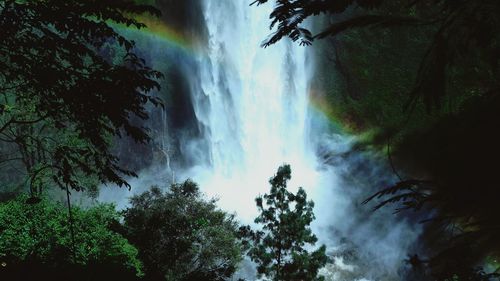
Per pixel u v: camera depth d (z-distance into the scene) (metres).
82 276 9.99
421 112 34.53
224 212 23.14
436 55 2.91
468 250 3.04
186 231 20.84
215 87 46.94
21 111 18.06
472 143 2.95
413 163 34.69
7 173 34.06
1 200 32.81
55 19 8.23
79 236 15.02
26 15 8.27
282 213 17.92
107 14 8.41
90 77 8.89
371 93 45.66
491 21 2.75
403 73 44.06
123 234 20.33
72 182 9.96
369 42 44.03
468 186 2.89
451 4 2.88
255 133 46.97
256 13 45.00
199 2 45.31
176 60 46.06
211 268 20.53
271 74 46.09
